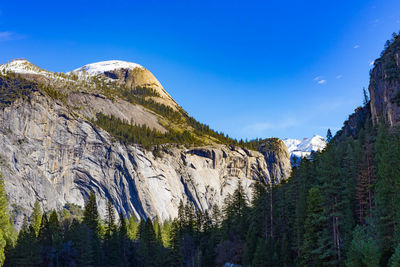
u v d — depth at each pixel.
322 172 68.31
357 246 56.41
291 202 87.38
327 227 65.75
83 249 105.75
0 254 85.44
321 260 64.62
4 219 94.81
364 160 74.00
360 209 69.44
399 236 54.91
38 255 98.62
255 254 79.06
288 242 81.88
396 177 60.00
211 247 105.56
